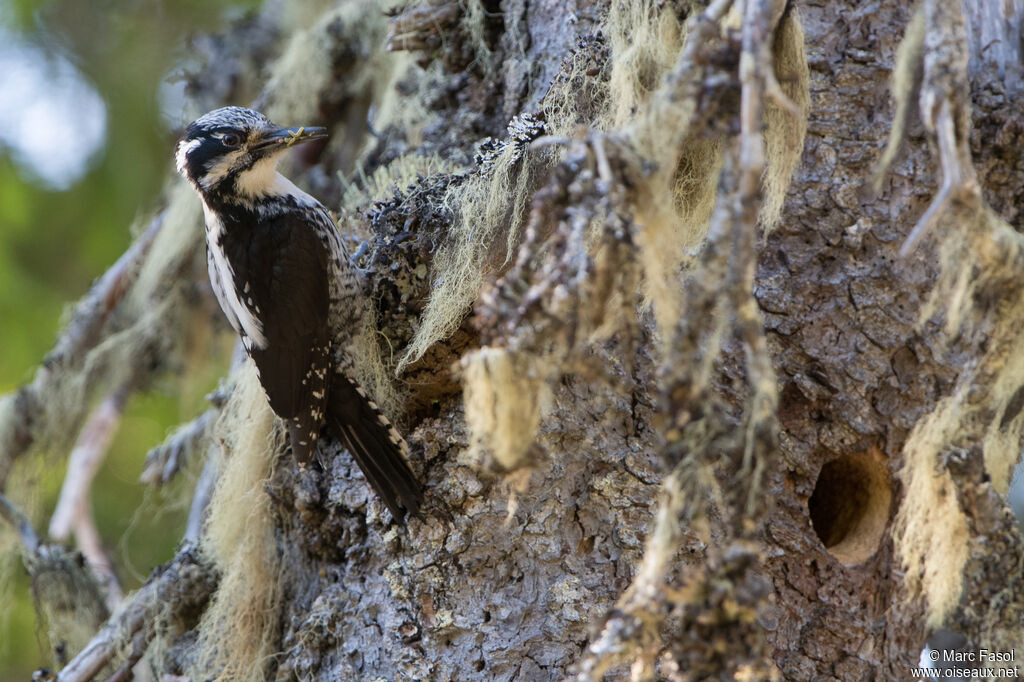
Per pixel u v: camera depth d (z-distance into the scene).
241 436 7.79
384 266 7.12
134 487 12.23
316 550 7.32
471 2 8.34
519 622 6.53
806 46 6.76
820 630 6.47
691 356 3.84
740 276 3.74
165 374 11.06
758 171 3.77
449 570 6.67
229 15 12.45
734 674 4.20
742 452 4.05
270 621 7.55
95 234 12.04
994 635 5.29
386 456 6.95
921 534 5.64
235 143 8.30
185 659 7.68
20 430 10.42
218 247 8.33
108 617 9.40
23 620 11.23
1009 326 4.98
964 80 4.12
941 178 4.38
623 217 3.99
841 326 6.61
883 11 6.75
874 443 6.60
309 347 7.43
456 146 8.29
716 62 4.02
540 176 6.44
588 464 6.60
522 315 3.98
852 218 6.62
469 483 6.69
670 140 4.28
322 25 10.67
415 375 6.97
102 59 12.05
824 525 7.16
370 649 6.81
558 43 7.79
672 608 4.37
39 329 11.85
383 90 10.40
